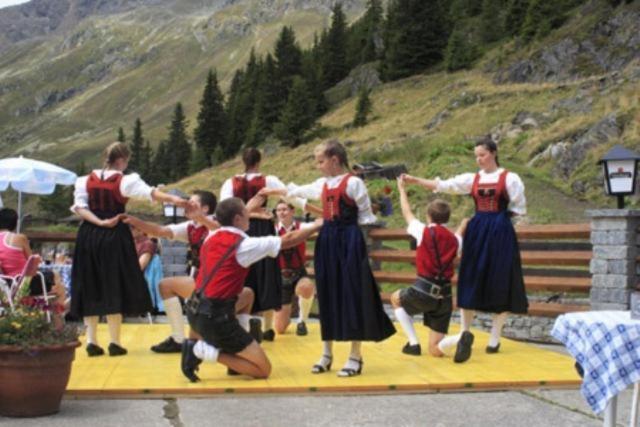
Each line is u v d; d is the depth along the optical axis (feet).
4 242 20.58
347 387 16.98
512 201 21.54
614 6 171.22
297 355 21.31
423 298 20.76
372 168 114.42
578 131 118.83
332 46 278.46
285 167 193.98
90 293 20.29
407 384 17.20
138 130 373.20
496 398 16.79
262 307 22.59
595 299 23.48
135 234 30.91
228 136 280.31
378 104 217.56
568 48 166.81
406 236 30.68
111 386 16.66
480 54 218.59
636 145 102.47
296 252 25.44
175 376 17.90
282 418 14.80
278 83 255.09
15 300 17.58
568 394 17.21
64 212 249.14
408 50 237.25
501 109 157.79
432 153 125.49
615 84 137.69
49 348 14.34
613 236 23.13
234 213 17.25
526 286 26.35
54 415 14.78
